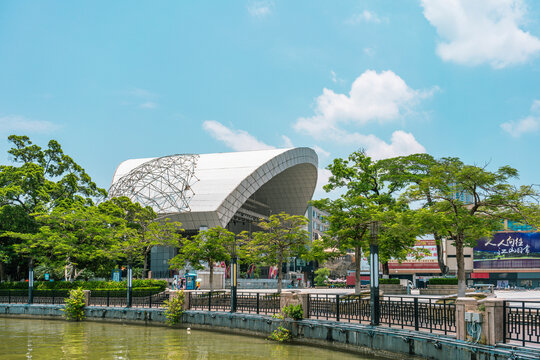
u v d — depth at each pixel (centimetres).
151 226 6050
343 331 2478
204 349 2623
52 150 6919
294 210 12256
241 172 8912
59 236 5250
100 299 4841
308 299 2847
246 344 2773
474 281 8900
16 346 2780
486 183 3047
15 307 4812
